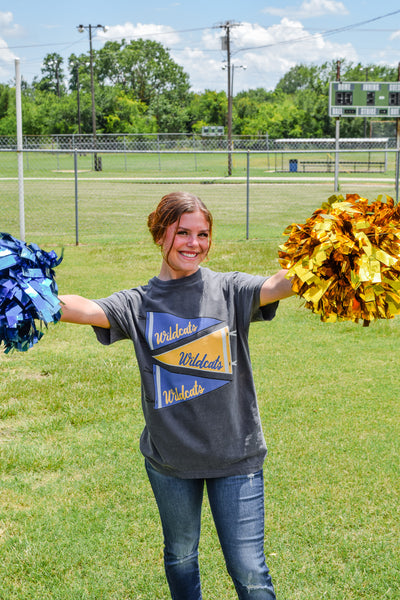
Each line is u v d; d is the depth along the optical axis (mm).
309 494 3342
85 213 18688
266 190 28438
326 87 85938
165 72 99812
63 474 3609
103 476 3574
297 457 3754
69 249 11906
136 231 14797
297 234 1854
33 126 68688
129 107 73500
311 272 1752
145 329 2078
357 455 3766
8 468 3674
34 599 2613
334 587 2645
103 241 13094
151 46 100438
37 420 4328
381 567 2754
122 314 2078
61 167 48750
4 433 4145
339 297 1797
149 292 2127
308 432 4102
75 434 4121
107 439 4035
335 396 4746
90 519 3162
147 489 3436
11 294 1777
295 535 2992
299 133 73625
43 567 2814
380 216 1799
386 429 4141
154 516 3182
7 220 16828
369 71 89125
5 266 1775
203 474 2037
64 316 1979
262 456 2102
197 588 2230
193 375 2029
